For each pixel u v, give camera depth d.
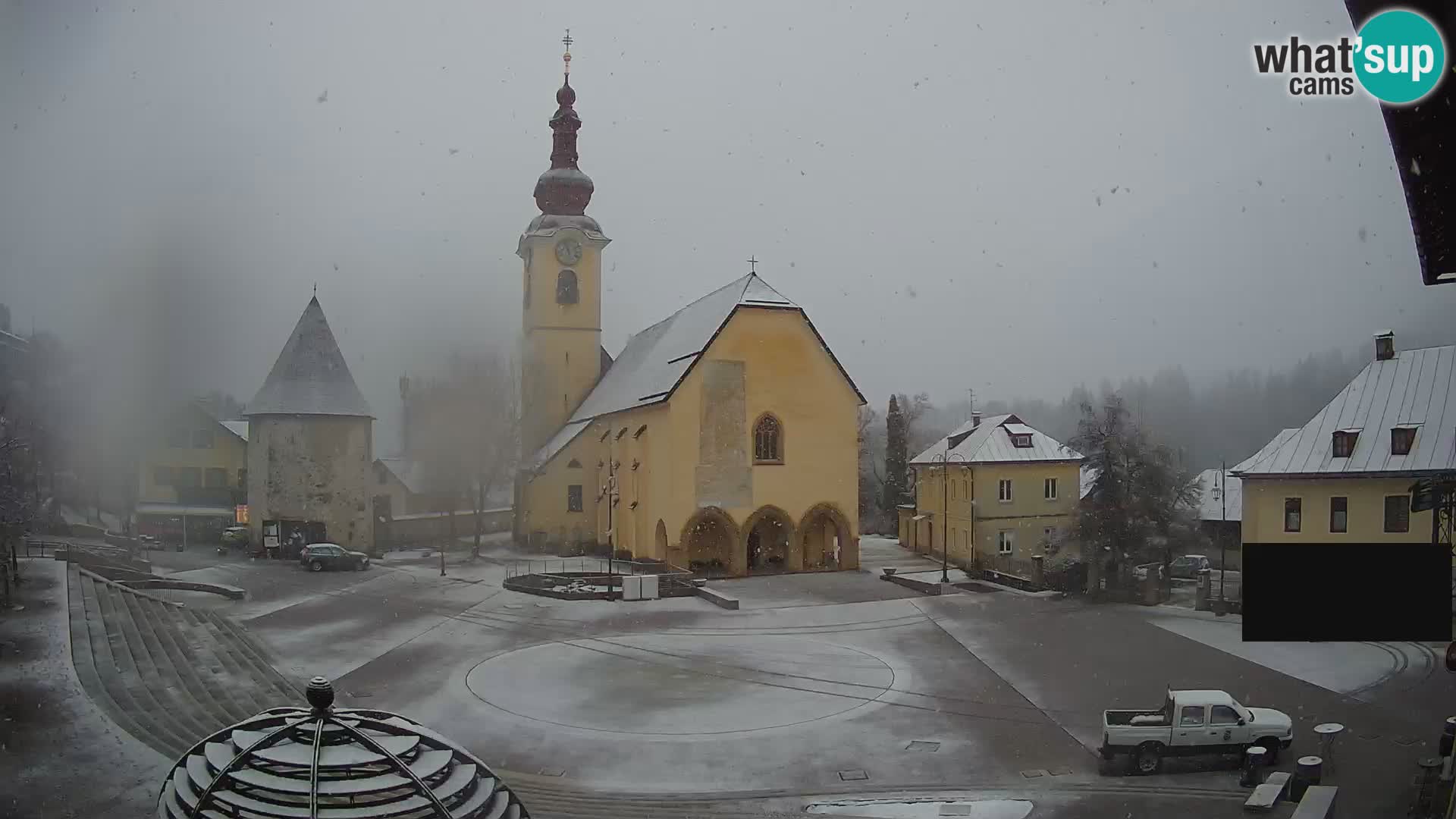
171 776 9.30
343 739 9.05
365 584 52.47
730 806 20.19
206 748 9.23
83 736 18.47
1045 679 31.47
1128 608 44.41
